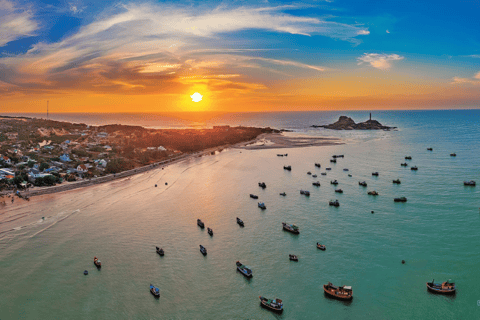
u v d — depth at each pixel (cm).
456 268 8894
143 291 8356
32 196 16625
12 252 10375
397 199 14538
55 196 16612
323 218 12812
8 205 15062
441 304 7625
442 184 16975
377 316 7350
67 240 11212
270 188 17675
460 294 7912
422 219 12244
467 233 10838
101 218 13250
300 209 13988
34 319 7400
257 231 11731
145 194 16788
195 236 11394
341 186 17725
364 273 8875
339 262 9450
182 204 14962
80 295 8219
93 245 10812
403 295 7969
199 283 8656
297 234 11369
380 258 9562
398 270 8944
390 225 11831
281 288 8375
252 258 9831
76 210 14288
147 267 9438
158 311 7606
